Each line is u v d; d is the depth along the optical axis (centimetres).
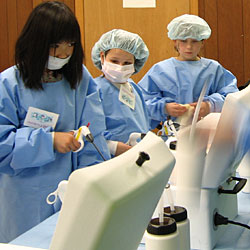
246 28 272
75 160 140
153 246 72
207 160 87
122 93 173
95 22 271
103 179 43
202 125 80
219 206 97
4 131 126
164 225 73
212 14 275
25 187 133
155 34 269
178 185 85
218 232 96
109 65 168
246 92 88
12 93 130
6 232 138
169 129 139
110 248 46
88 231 42
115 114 169
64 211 43
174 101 207
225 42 276
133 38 166
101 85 172
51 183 134
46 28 121
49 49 124
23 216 134
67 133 130
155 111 199
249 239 97
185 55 206
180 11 267
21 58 129
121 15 269
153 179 50
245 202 126
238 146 93
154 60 271
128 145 155
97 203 42
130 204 45
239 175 134
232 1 272
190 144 79
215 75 210
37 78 129
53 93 136
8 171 133
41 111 133
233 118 84
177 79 207
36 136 126
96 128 143
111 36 166
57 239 44
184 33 198
